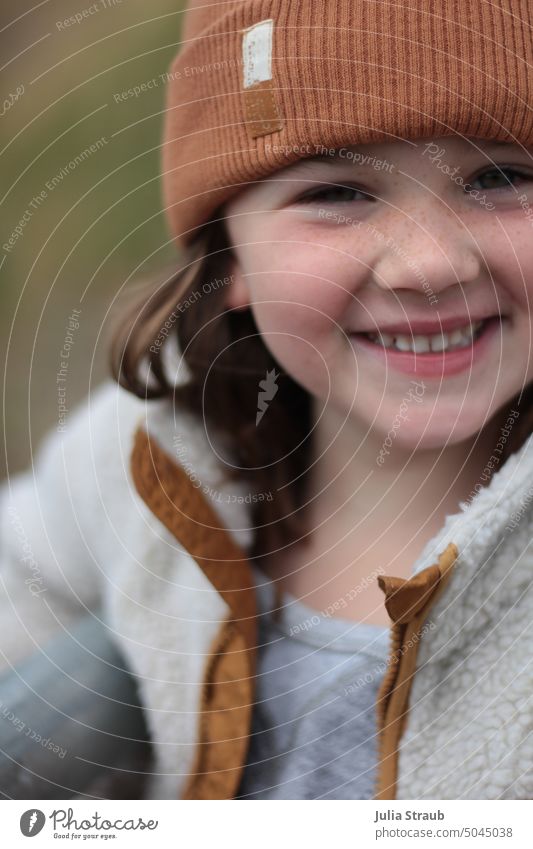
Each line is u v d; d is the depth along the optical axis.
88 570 0.93
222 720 0.70
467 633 0.62
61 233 1.40
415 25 0.56
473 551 0.59
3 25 1.53
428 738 0.62
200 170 0.68
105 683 0.80
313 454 0.80
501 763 0.59
